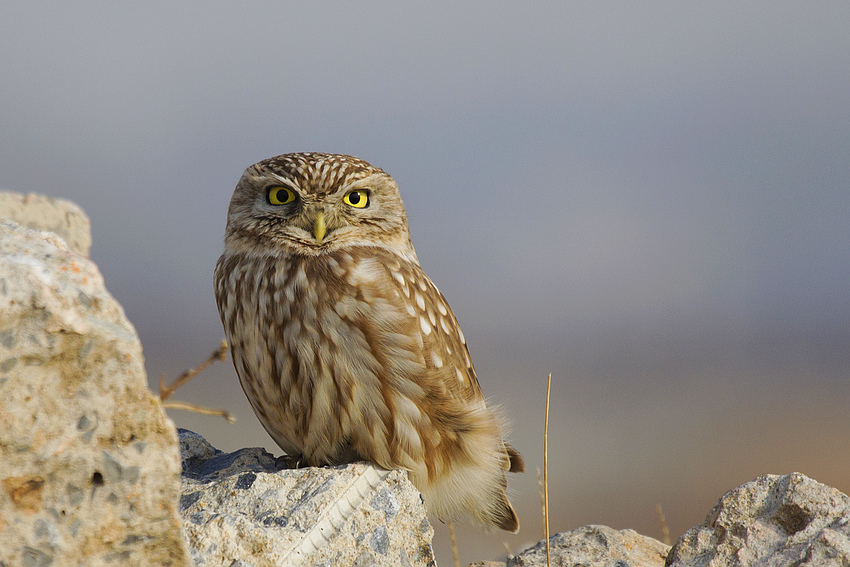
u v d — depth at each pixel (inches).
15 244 192.5
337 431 368.5
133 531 197.6
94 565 195.0
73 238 270.7
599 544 361.7
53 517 191.0
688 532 311.9
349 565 288.7
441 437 378.9
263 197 390.0
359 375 363.6
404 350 367.9
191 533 250.4
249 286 379.2
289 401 372.5
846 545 276.4
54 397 188.1
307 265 372.8
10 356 182.2
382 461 372.5
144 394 194.1
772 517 302.4
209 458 379.6
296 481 305.6
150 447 196.7
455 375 385.1
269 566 255.8
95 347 188.4
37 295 182.2
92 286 191.6
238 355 387.2
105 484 194.1
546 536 300.7
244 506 294.5
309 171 385.1
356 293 366.6
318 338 363.3
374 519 300.2
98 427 192.1
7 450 185.5
